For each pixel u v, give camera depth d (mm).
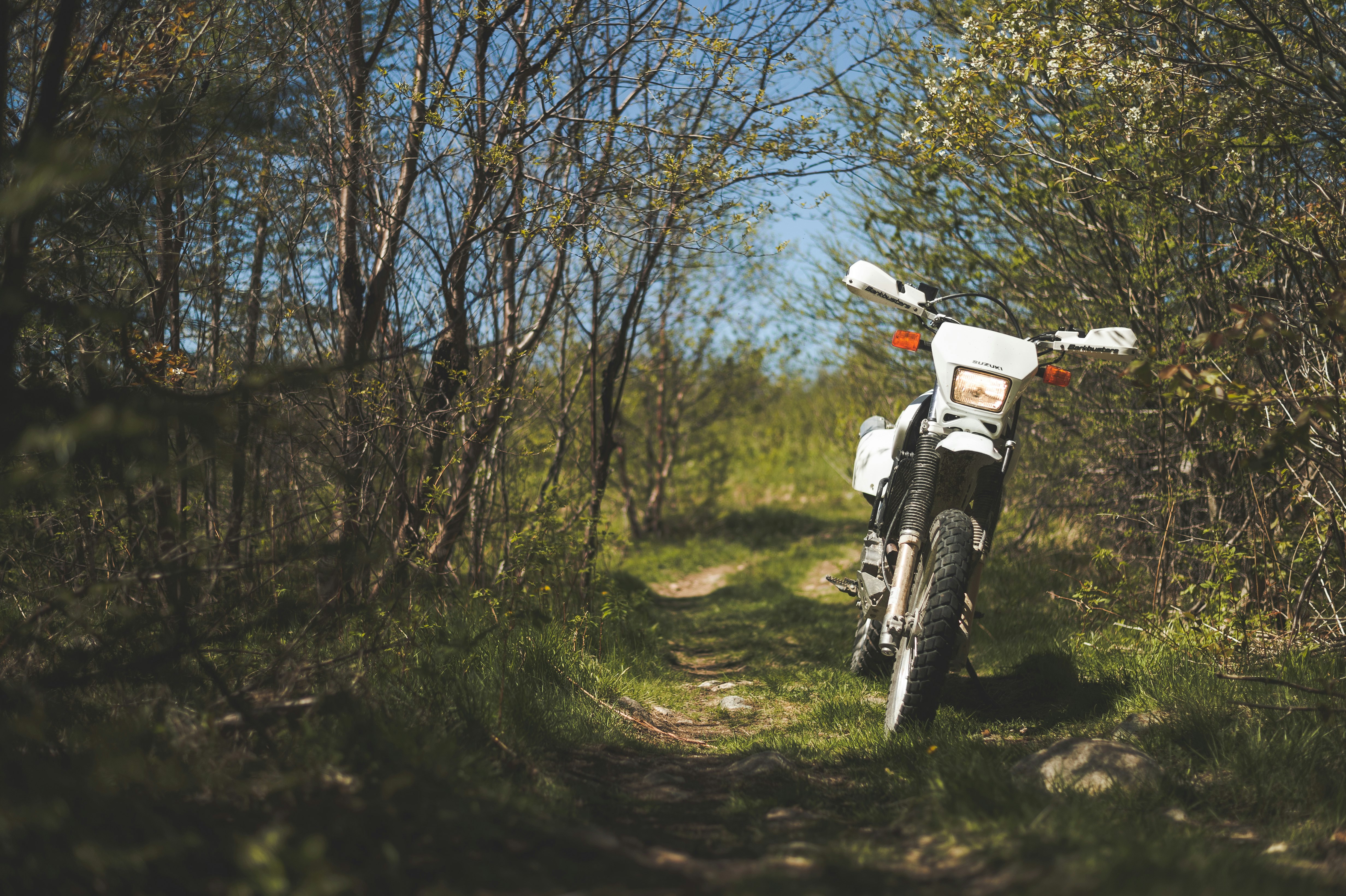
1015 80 5117
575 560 6422
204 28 4227
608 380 6934
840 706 4578
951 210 7000
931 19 6406
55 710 2863
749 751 4016
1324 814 2781
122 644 3354
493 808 2561
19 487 2697
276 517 4355
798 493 17281
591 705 4559
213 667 3064
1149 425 6289
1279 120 4531
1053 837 2455
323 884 1717
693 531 14484
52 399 2430
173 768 2520
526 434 6598
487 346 5332
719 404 14727
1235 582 5387
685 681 5801
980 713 4555
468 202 5379
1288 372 4750
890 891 2180
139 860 1938
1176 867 2113
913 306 4488
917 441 4492
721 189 5277
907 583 3971
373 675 3607
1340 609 4695
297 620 3773
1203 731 3488
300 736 2887
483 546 6066
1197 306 5797
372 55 4727
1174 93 4645
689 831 2895
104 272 4258
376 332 5148
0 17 2615
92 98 3633
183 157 4164
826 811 3105
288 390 3781
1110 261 6176
